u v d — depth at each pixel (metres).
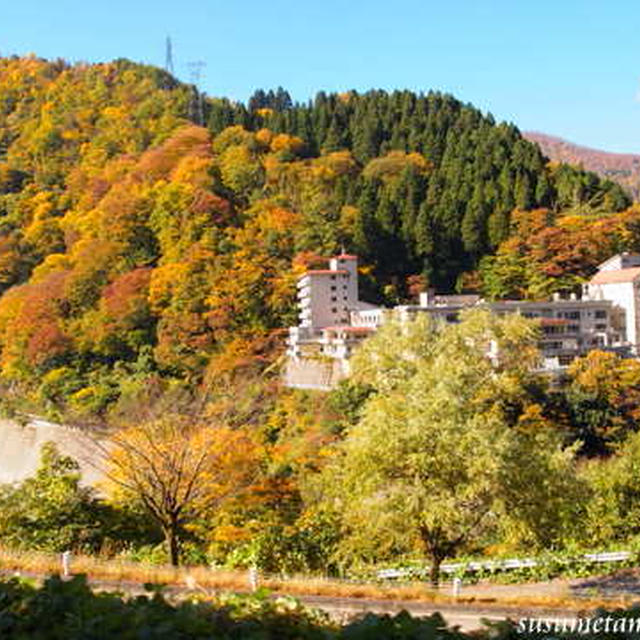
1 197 121.56
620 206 100.00
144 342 76.00
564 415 47.09
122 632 6.24
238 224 91.25
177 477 18.55
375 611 13.08
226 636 6.62
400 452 16.55
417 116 130.50
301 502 23.94
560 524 17.50
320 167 109.00
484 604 13.53
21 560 15.54
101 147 127.69
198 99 142.50
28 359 77.62
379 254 90.12
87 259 86.88
